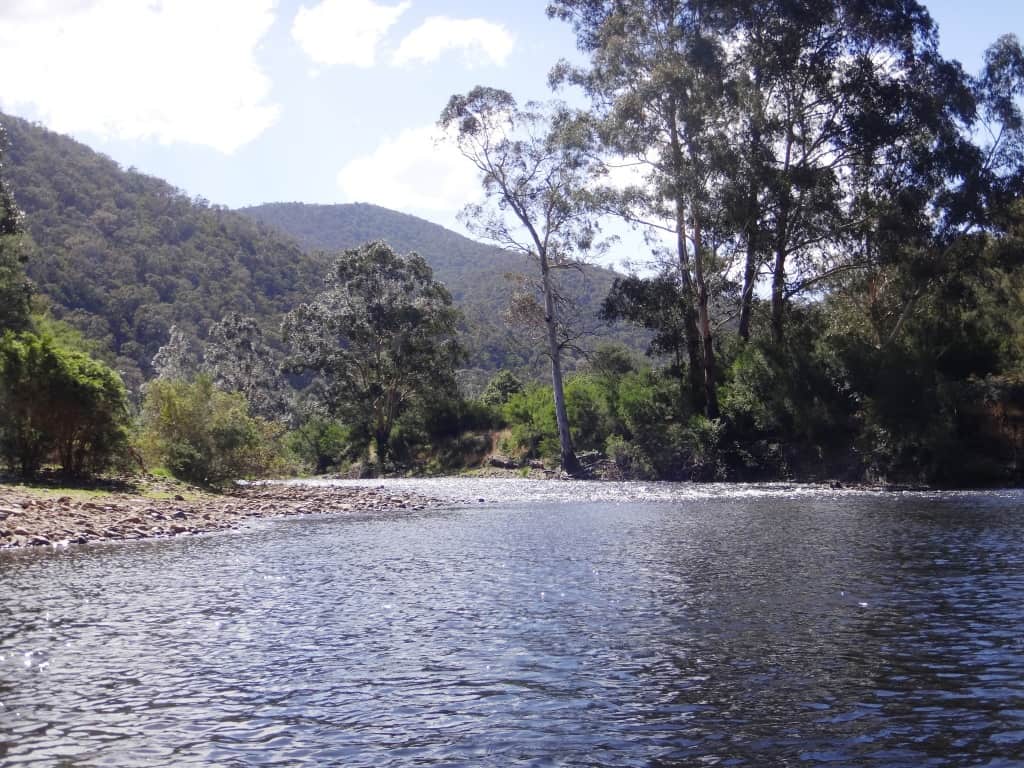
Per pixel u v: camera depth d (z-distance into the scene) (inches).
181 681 311.4
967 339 1615.4
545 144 1856.5
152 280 5536.4
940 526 775.7
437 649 352.5
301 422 3654.0
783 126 1625.2
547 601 448.1
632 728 258.8
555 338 1887.3
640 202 1708.9
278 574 548.4
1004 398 1425.9
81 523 766.5
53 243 5551.2
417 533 789.9
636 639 364.5
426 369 2657.5
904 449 1393.9
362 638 372.8
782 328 1734.7
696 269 1713.8
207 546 694.5
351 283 2726.4
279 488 1381.6
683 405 1742.1
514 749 243.4
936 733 251.4
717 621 395.9
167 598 466.9
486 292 7613.2
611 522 874.1
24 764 235.6
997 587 465.4
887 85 1592.0
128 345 4832.7
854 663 323.0
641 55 1700.3
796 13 1566.2
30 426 982.4
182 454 1208.2
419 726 262.8
